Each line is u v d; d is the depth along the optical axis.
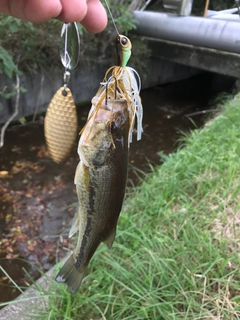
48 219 0.65
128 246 0.44
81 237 0.23
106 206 0.22
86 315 0.36
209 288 0.37
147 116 1.17
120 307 0.36
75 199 0.70
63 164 0.81
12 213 0.65
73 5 0.19
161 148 0.96
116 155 0.20
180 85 1.47
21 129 0.95
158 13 1.11
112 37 1.09
